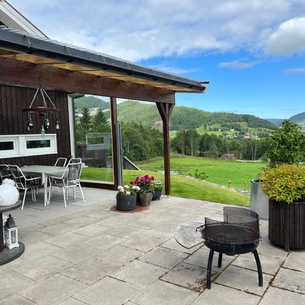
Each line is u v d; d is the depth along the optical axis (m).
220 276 2.81
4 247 3.45
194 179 8.48
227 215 2.99
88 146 7.89
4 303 2.40
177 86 5.22
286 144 4.71
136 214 4.96
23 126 7.16
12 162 6.94
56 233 4.09
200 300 2.40
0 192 3.32
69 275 2.86
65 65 3.54
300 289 2.55
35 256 3.32
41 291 2.57
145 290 2.56
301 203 3.28
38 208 5.52
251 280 2.72
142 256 3.28
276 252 3.35
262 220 4.58
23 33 2.70
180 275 2.83
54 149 7.88
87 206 5.65
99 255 3.32
